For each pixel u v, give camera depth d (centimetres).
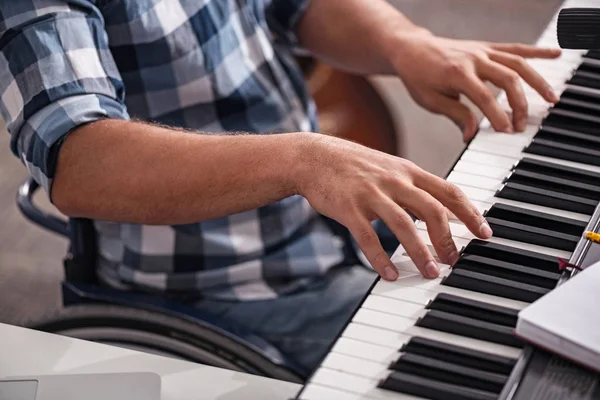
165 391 116
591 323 103
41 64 139
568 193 138
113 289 158
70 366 120
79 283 161
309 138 133
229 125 181
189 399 115
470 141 153
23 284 285
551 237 127
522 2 421
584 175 141
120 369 120
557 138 153
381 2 207
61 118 138
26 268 292
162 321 147
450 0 424
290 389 117
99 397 113
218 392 116
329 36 207
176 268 178
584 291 107
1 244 301
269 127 185
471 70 171
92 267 173
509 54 172
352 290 182
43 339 125
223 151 135
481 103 164
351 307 178
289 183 131
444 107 176
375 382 105
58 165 139
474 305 115
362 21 202
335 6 205
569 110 160
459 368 106
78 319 147
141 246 177
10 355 122
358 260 191
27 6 142
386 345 110
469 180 142
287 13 208
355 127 282
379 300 117
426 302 117
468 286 119
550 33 187
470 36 398
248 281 180
